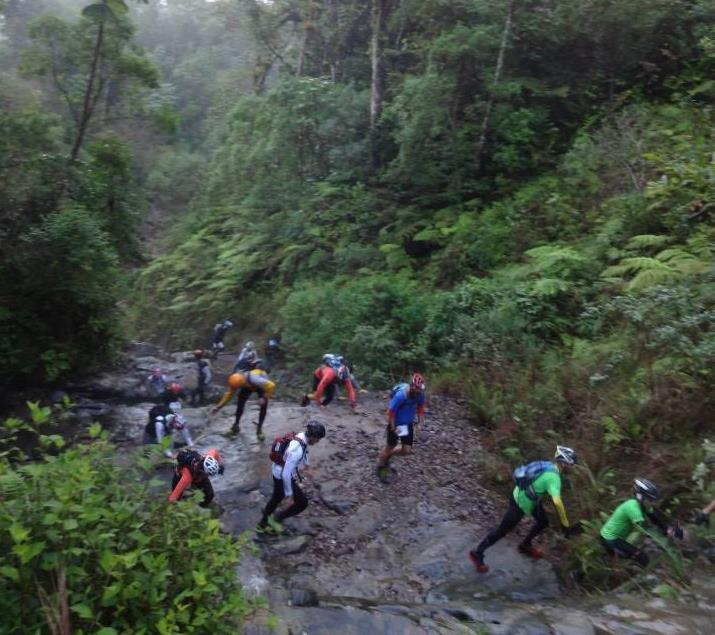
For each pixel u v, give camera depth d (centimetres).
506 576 625
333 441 871
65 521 341
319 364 1341
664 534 599
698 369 775
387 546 671
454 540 677
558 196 1394
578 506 700
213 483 775
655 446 748
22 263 1179
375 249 1648
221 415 998
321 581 611
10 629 331
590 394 846
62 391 1252
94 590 360
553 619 521
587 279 1158
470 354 1101
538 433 838
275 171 2186
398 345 1226
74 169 1345
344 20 2459
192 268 2366
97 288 1270
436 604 564
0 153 1195
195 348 2123
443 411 981
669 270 971
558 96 1655
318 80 2103
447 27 1738
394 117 1844
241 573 582
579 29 1597
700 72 1567
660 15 1562
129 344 1844
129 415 1138
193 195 3284
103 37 1431
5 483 359
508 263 1352
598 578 616
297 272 1927
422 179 1638
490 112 1611
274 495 651
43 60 1454
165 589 370
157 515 416
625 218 1213
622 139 1369
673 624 507
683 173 1162
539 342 1085
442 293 1286
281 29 2998
